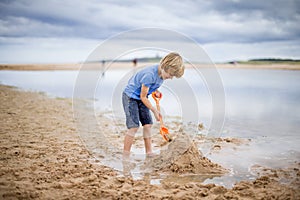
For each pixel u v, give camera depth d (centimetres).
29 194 310
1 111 762
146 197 311
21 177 355
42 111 780
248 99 902
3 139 521
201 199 306
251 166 403
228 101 859
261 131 570
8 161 412
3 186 329
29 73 2236
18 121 661
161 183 356
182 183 355
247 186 333
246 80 1411
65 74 2127
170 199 306
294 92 1039
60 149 475
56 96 1056
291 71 1955
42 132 575
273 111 737
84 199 306
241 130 579
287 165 403
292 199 301
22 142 506
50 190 324
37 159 425
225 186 345
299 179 355
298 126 603
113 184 344
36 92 1152
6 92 1115
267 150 466
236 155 446
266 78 1502
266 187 333
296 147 478
